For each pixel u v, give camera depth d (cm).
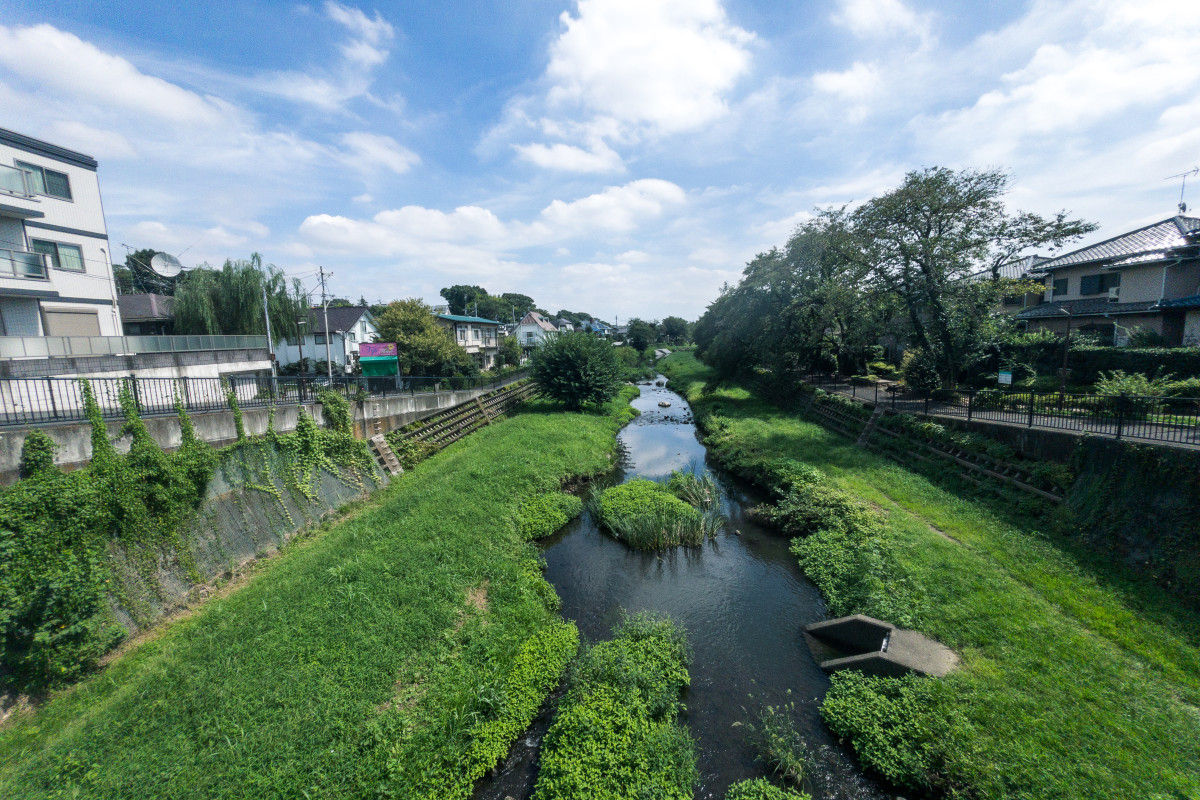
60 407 1302
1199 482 917
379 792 656
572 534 1636
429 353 3684
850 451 2002
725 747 787
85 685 817
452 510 1510
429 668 881
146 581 1001
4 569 798
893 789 697
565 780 687
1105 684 739
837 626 1033
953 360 2228
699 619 1141
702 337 5522
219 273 2703
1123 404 1152
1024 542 1142
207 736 697
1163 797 565
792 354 3178
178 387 1282
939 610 974
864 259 2219
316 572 1130
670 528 1544
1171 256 2155
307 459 1552
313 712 744
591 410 3425
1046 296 2920
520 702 847
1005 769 641
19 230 1833
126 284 4000
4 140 1784
